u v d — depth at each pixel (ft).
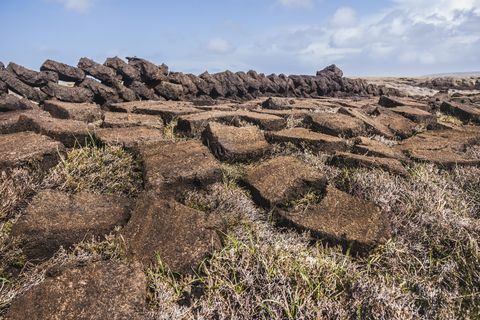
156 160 10.37
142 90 22.86
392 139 15.84
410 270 7.73
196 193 9.48
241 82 31.12
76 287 6.02
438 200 9.61
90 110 15.01
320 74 42.16
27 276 6.56
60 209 7.93
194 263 6.88
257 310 6.24
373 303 6.34
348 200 9.45
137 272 6.38
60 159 9.71
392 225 8.80
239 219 8.61
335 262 7.43
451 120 21.02
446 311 6.48
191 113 15.76
